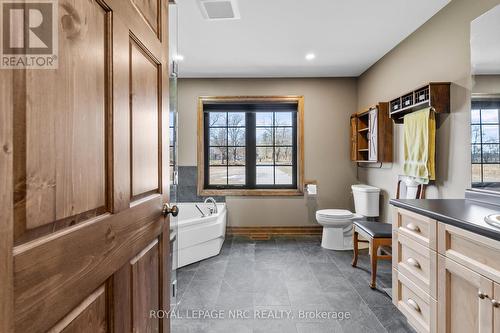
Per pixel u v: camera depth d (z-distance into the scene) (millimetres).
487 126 1824
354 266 2969
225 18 2490
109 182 749
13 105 451
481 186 1868
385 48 3150
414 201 1854
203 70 3900
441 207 1624
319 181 4215
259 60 3529
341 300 2264
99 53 704
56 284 544
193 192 4238
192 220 3109
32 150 489
